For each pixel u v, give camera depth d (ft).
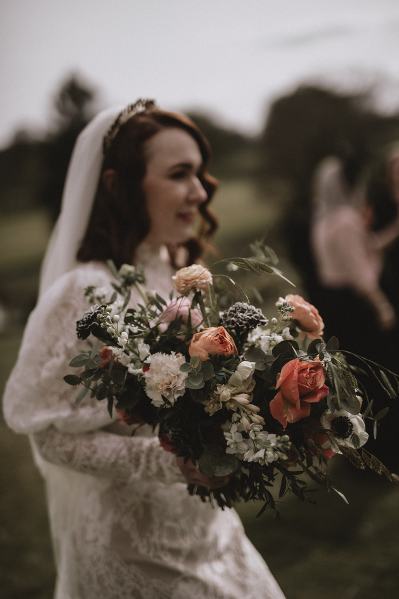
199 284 4.38
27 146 70.90
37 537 11.03
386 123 52.44
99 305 4.33
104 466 4.81
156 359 4.08
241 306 4.32
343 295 12.57
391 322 12.32
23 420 4.91
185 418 4.28
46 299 5.06
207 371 3.96
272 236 20.58
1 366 24.26
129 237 5.57
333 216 13.26
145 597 4.89
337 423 4.10
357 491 12.10
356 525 10.91
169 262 6.41
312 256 13.24
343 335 12.51
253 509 11.75
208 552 5.20
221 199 67.46
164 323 4.42
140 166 5.48
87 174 5.61
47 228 50.31
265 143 56.13
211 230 6.51
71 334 4.91
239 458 4.21
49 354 4.91
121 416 4.47
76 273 5.13
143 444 4.82
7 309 37.68
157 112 5.68
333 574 9.61
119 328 4.21
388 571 9.55
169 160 5.51
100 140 5.62
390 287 12.72
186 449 4.40
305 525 11.02
